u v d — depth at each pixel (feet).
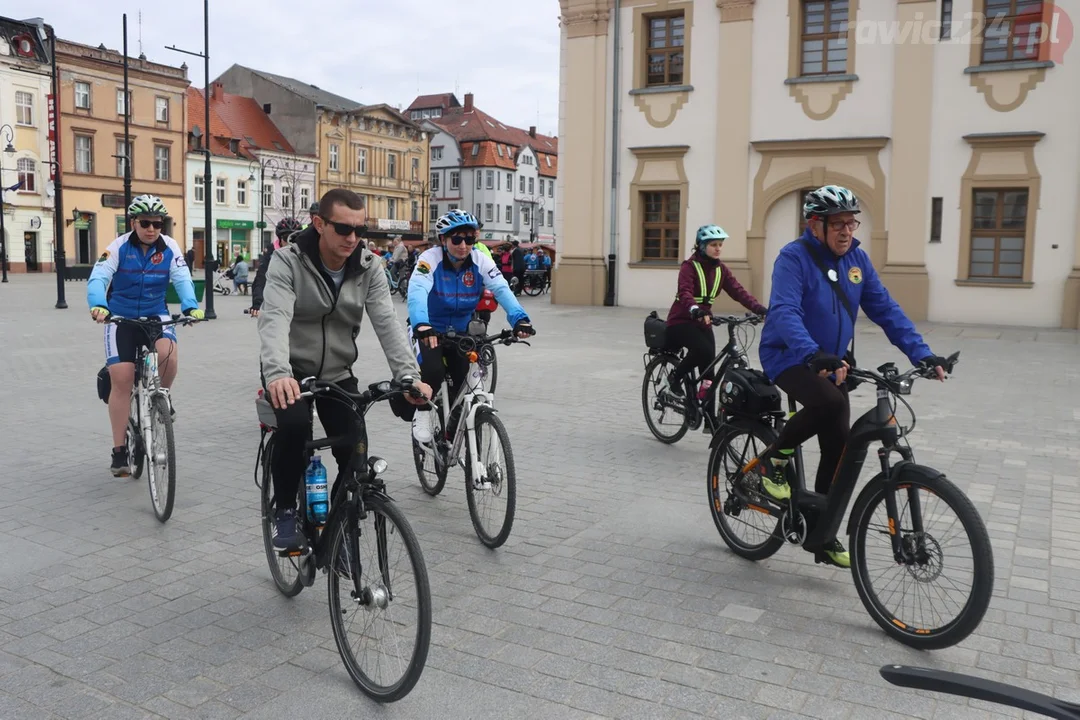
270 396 11.01
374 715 10.37
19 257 160.86
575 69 75.36
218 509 18.40
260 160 201.57
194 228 190.08
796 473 14.33
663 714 10.35
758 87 68.23
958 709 10.47
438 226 18.02
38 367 38.40
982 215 62.34
